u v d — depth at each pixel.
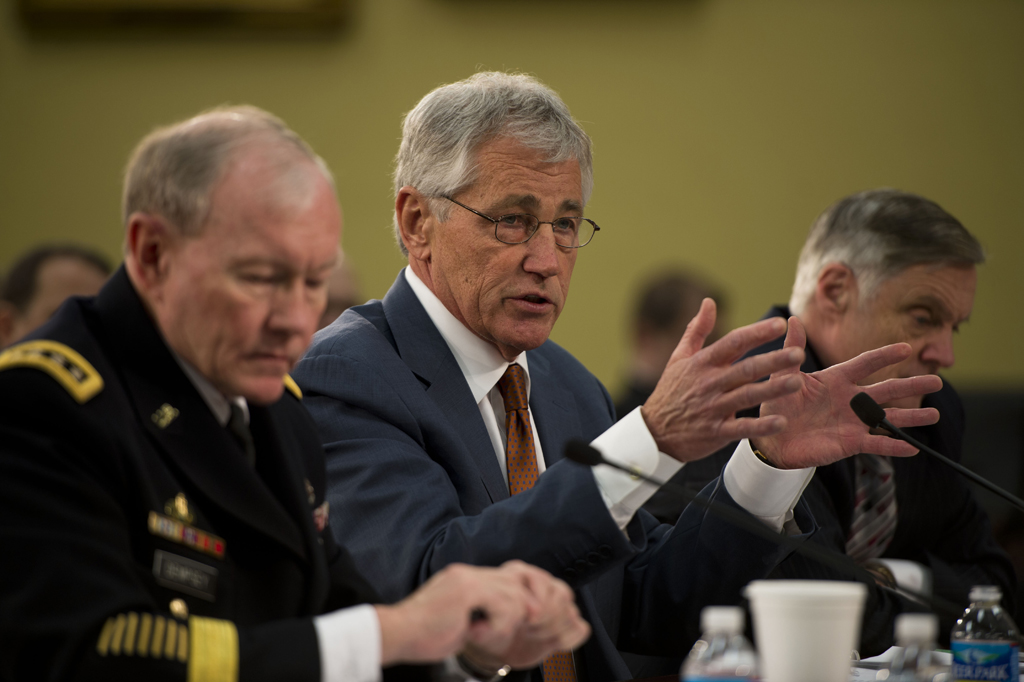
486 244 3.23
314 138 7.83
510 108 3.26
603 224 7.90
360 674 1.95
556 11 7.81
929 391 2.92
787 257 7.87
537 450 3.45
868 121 7.84
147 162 2.11
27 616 1.83
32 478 1.92
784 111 7.85
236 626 1.99
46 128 7.85
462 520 2.83
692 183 7.88
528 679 2.56
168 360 2.18
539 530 2.68
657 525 3.59
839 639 1.88
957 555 4.37
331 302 6.01
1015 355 7.79
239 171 2.04
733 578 3.16
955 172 7.82
